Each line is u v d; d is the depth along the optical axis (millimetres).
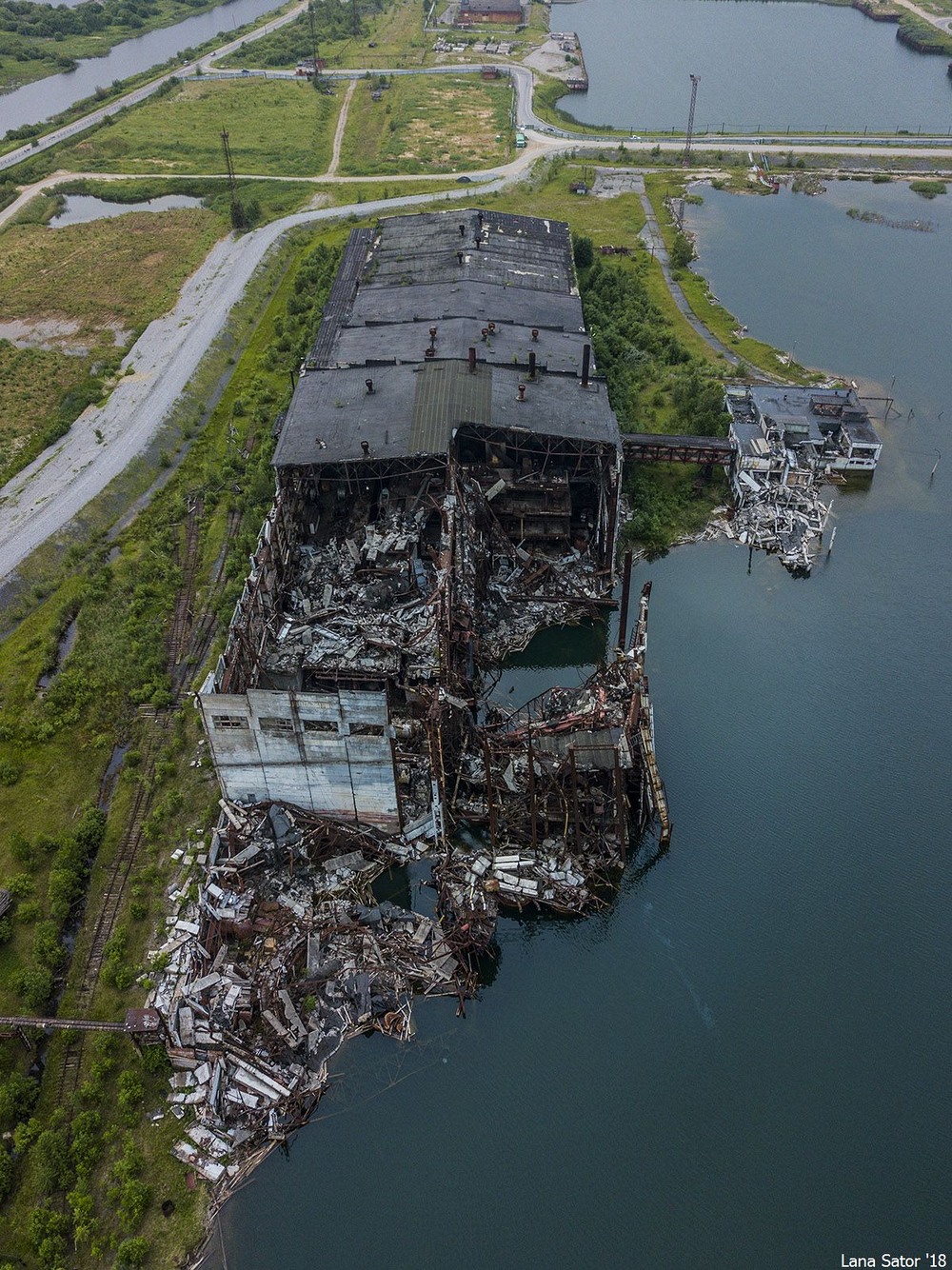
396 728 72625
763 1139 54500
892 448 114688
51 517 102250
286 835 67875
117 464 111125
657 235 173375
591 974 62312
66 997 60250
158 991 59969
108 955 61812
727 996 61094
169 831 70062
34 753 77312
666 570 96875
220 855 67812
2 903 64562
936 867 68562
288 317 143500
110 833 70250
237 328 143250
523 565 93062
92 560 98125
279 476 89312
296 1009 58594
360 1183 52656
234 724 64688
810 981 61906
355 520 93125
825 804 72812
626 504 104000
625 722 69625
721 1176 53094
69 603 92062
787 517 100938
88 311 148625
